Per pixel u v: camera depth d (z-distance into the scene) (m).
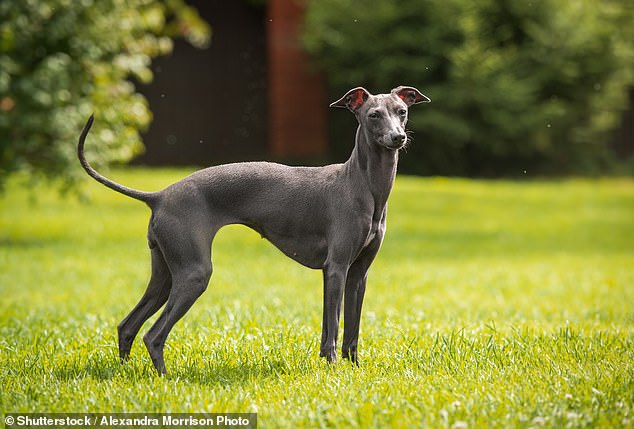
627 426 5.37
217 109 31.33
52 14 15.82
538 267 15.20
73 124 15.70
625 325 9.41
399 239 18.34
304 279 13.33
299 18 30.86
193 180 6.77
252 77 31.33
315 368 6.88
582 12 32.50
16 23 15.20
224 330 8.50
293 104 31.16
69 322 9.38
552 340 7.89
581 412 5.61
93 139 16.31
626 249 17.98
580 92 32.91
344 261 6.82
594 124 33.41
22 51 15.95
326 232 6.88
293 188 6.87
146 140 30.97
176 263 6.64
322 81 31.25
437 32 30.31
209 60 31.17
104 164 16.64
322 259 6.98
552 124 32.06
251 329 8.50
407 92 7.06
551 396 5.95
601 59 32.69
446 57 30.41
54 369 6.97
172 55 30.91
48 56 16.09
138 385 6.32
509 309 10.76
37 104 15.38
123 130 17.06
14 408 5.89
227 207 6.81
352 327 7.23
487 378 6.48
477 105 30.61
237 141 31.41
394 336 8.34
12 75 15.69
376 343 8.02
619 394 6.01
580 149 33.34
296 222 6.87
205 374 6.76
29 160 16.42
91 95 16.52
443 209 22.66
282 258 15.67
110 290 12.22
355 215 6.78
